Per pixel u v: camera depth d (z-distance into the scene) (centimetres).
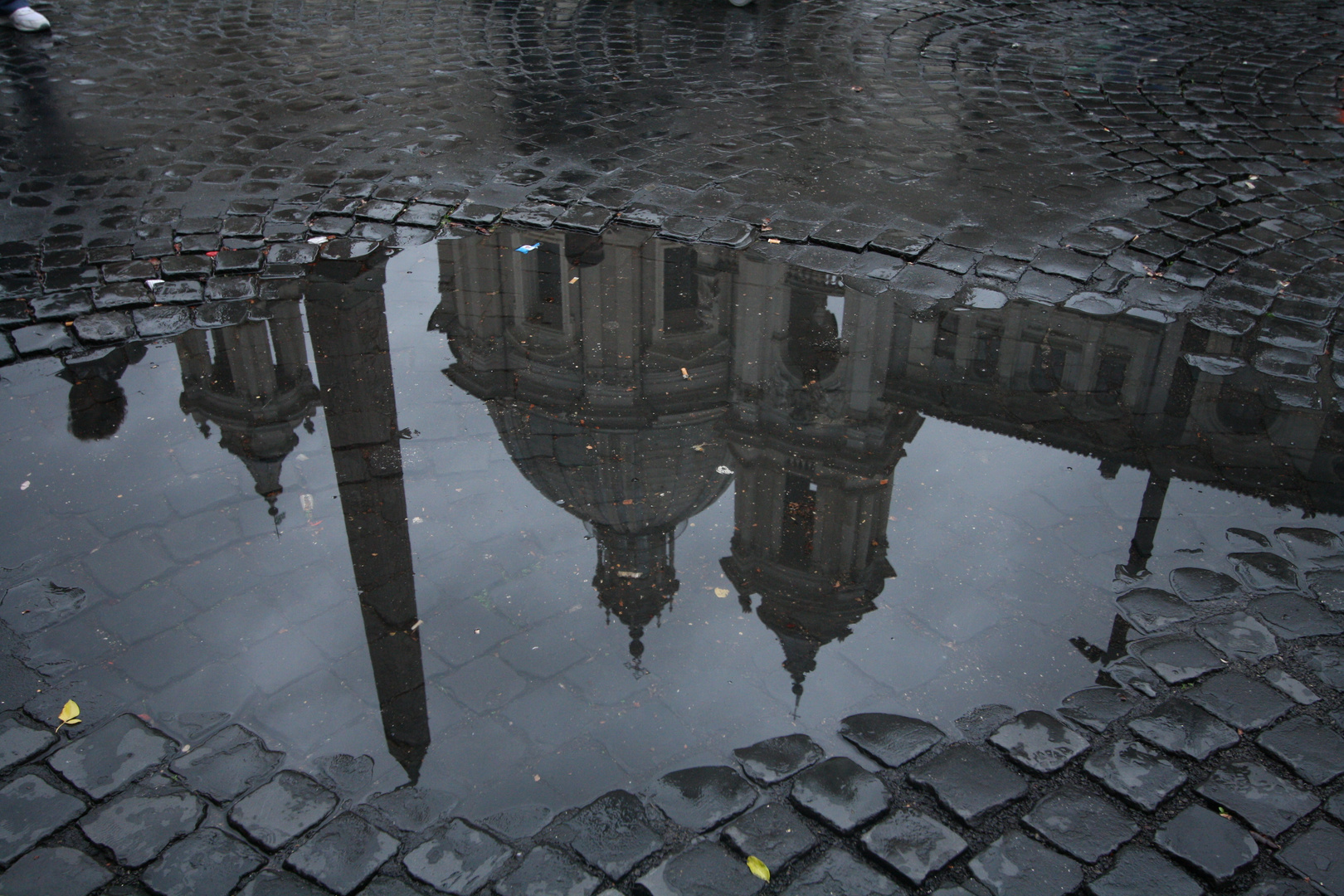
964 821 343
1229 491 504
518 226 777
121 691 396
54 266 709
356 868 329
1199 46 1235
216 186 834
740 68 1150
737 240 751
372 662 409
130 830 342
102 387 587
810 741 374
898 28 1316
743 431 555
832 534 480
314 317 663
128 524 483
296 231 763
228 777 360
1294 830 340
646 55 1204
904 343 630
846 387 588
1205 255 722
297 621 429
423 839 337
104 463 526
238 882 325
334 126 962
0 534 475
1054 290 682
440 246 749
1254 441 539
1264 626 424
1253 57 1191
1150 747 370
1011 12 1402
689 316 655
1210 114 998
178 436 548
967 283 691
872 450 531
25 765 366
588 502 506
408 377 605
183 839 338
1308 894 319
